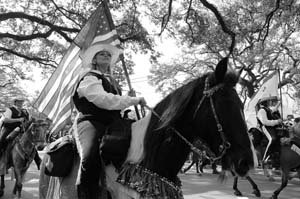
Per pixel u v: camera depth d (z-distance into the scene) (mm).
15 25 18766
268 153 11172
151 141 3184
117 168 3277
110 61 3867
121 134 3338
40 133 9109
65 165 3805
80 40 4570
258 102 12203
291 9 16875
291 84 28344
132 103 3283
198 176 14414
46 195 4387
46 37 16609
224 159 2887
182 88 3154
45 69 20703
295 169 10375
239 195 10180
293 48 25953
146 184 3031
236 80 2938
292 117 17203
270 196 10219
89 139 3416
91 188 3398
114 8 16922
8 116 9406
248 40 21891
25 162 9289
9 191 10344
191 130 3082
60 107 4582
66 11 17359
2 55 20422
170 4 16391
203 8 18141
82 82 3443
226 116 2828
